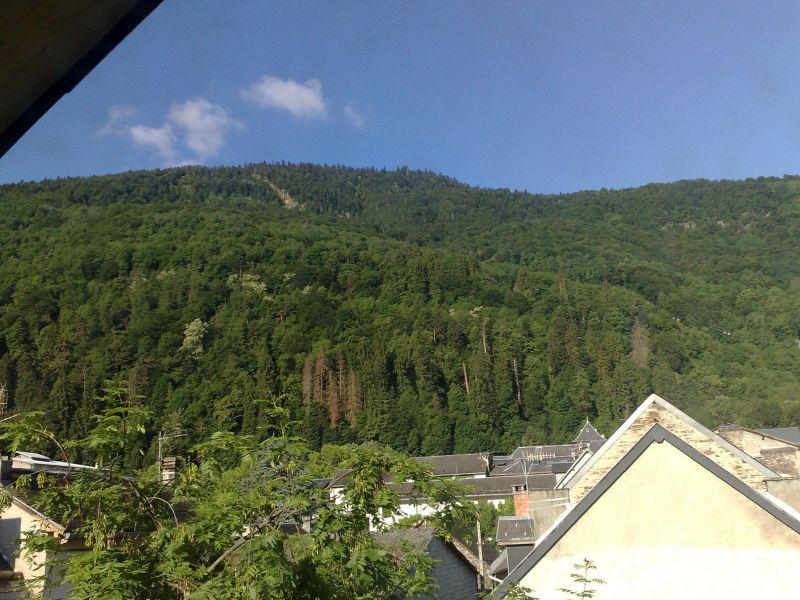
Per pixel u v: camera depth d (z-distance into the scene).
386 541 17.81
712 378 98.25
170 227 167.00
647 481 14.40
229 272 144.62
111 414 8.63
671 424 16.22
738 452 15.62
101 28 3.22
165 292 125.31
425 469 9.36
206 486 9.48
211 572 8.57
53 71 3.31
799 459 24.58
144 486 9.01
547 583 14.20
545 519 16.39
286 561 7.98
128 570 7.75
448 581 22.80
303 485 9.05
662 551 13.97
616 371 103.00
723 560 13.72
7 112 3.45
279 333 116.94
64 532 9.16
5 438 8.34
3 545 14.80
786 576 13.43
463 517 9.74
